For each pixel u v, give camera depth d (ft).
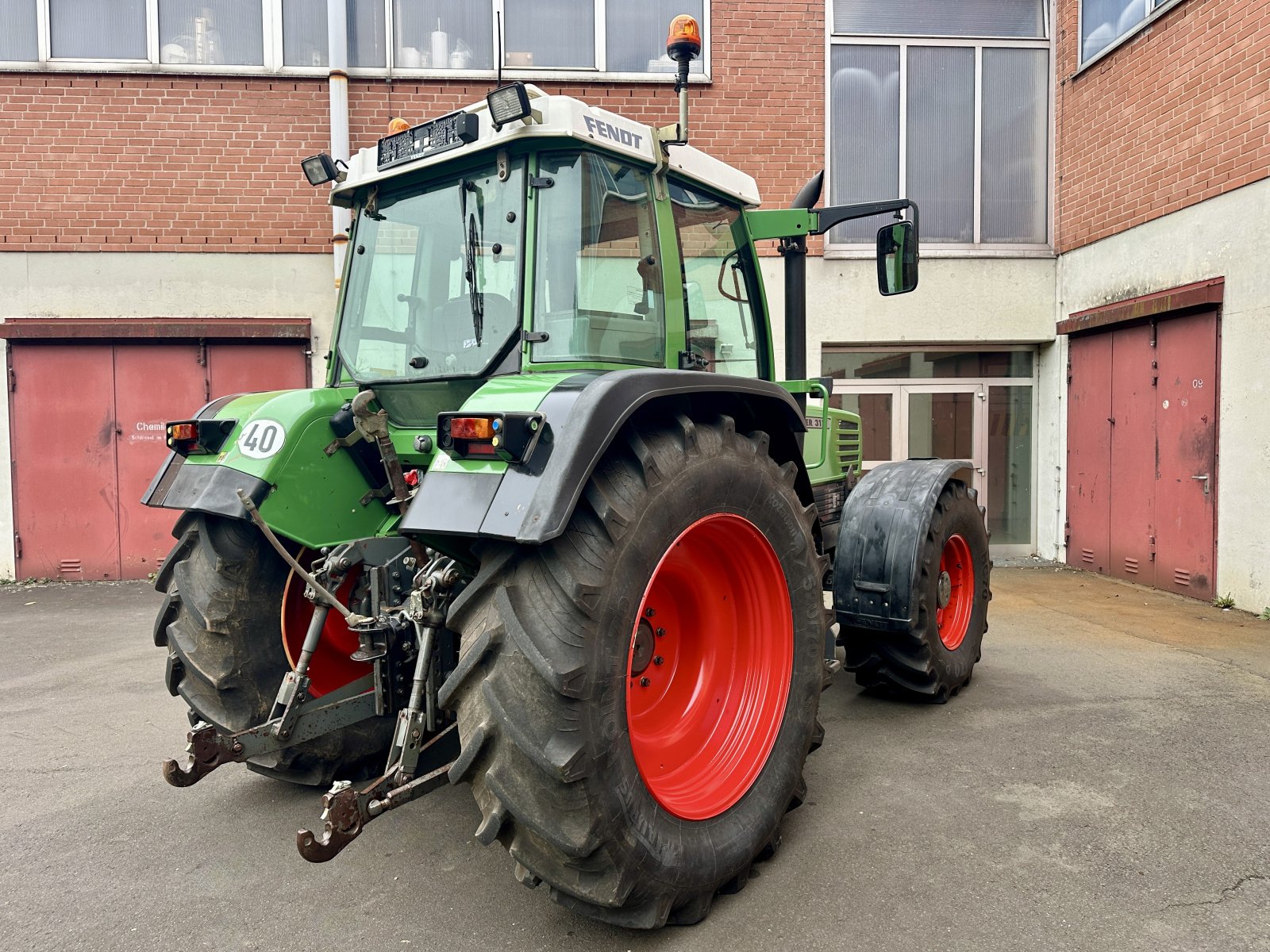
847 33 25.04
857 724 12.05
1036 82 25.99
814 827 8.89
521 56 24.04
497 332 8.25
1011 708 12.65
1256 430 18.47
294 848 8.70
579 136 7.81
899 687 12.60
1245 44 18.48
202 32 23.18
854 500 12.25
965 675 13.16
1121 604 19.89
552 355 7.97
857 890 7.68
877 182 25.53
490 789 6.18
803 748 8.50
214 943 7.05
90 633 17.99
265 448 8.66
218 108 23.08
